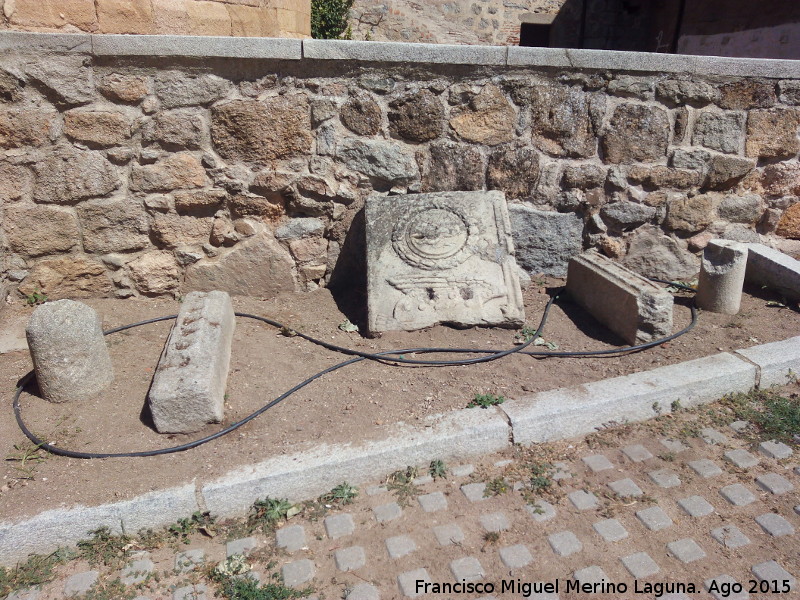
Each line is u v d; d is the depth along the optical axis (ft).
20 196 13.39
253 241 14.88
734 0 30.63
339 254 15.42
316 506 9.13
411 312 13.28
